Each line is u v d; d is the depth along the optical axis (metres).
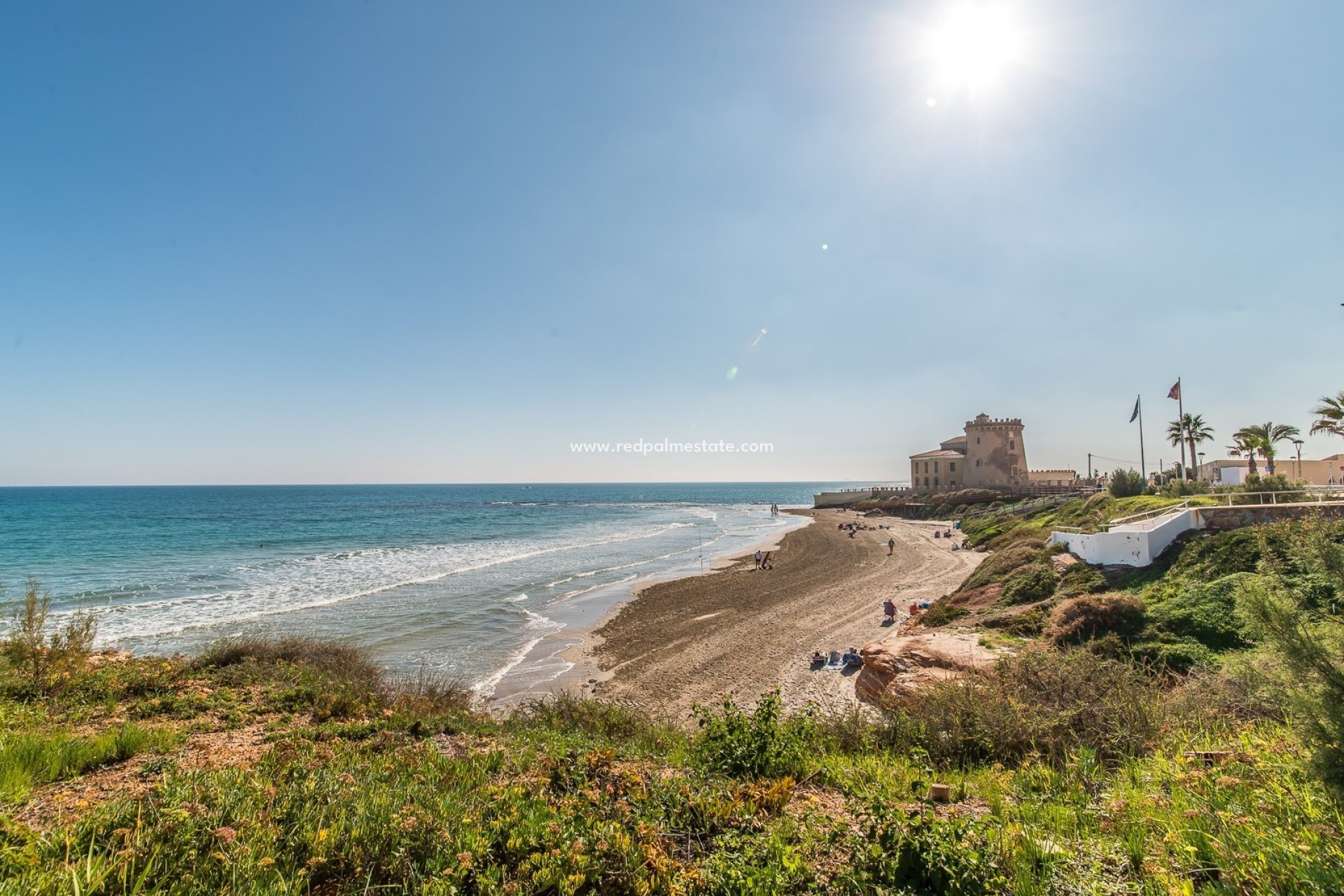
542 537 61.78
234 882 3.18
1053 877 3.57
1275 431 42.72
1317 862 3.29
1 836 3.26
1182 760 5.43
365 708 8.36
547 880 3.52
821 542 52.72
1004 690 7.97
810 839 4.25
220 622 22.11
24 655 8.99
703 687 16.05
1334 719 3.93
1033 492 70.12
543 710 9.71
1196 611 12.59
